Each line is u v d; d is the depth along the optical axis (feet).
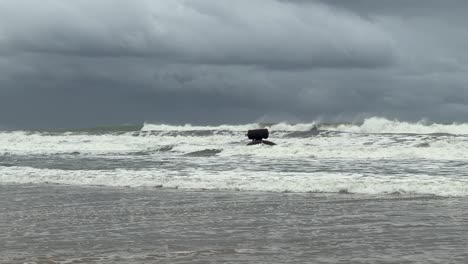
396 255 25.58
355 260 24.76
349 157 83.97
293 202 43.93
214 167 71.82
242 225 34.32
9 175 66.49
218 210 40.52
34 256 26.27
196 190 52.85
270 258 25.41
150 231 32.68
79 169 73.77
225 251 27.04
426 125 124.16
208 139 126.72
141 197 48.37
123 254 26.58
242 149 96.22
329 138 109.19
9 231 33.12
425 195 46.39
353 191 49.39
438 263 23.98
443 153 82.43
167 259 25.46
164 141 125.90
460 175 58.08
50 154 103.81
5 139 139.85
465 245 27.40
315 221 35.35
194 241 29.55
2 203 45.78
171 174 63.62
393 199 44.55
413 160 77.30
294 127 137.39
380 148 88.07
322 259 25.05
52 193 52.16
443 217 35.81
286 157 86.38
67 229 33.63
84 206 43.55
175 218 37.37
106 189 54.80
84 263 24.81
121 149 113.91
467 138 97.35
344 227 33.01
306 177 57.47
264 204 43.09
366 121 127.85
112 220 36.86
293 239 29.76
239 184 54.34
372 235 30.42
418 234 30.45
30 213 40.27
